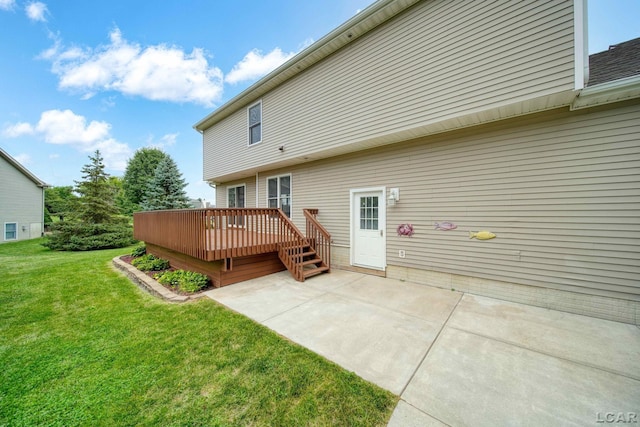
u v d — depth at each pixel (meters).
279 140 7.38
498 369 2.41
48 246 11.59
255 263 5.78
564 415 1.86
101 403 2.06
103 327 3.42
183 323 3.49
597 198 3.56
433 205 5.05
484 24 3.86
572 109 3.68
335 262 6.85
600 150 3.53
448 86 4.22
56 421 1.89
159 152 26.22
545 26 3.39
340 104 5.79
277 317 3.62
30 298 4.65
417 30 4.55
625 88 3.12
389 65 4.94
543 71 3.41
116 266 7.56
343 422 1.83
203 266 5.59
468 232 4.64
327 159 7.03
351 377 2.30
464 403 1.98
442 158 4.92
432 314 3.70
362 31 5.27
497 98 3.77
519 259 4.16
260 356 2.66
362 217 6.33
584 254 3.66
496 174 4.34
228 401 2.06
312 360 2.56
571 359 2.57
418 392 2.11
